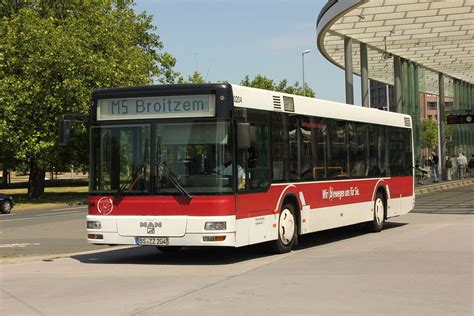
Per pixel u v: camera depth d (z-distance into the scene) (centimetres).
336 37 3231
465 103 5300
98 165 1198
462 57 3862
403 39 3241
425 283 915
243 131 1120
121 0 5112
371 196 1703
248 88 1210
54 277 1066
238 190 1149
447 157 4809
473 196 3030
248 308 768
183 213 1133
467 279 944
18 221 2569
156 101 1170
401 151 1916
